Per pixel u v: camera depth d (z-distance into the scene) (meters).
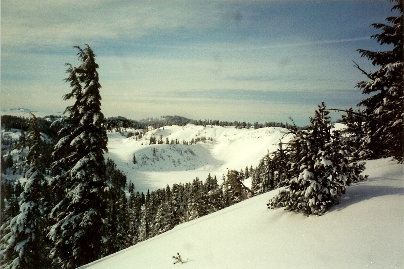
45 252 20.39
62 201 16.25
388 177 8.28
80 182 15.69
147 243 11.31
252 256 6.08
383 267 4.41
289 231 6.74
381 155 12.88
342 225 6.09
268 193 12.33
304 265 5.09
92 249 15.70
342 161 7.15
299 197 7.31
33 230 19.91
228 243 7.40
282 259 5.56
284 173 8.06
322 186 7.13
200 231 9.50
